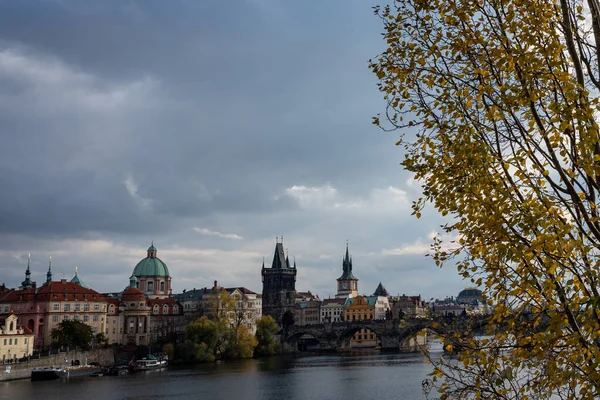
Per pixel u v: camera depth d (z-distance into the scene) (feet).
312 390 365.40
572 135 54.49
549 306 53.42
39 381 442.50
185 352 635.66
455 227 60.59
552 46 55.31
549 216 53.11
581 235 54.24
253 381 424.87
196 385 406.41
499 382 57.47
